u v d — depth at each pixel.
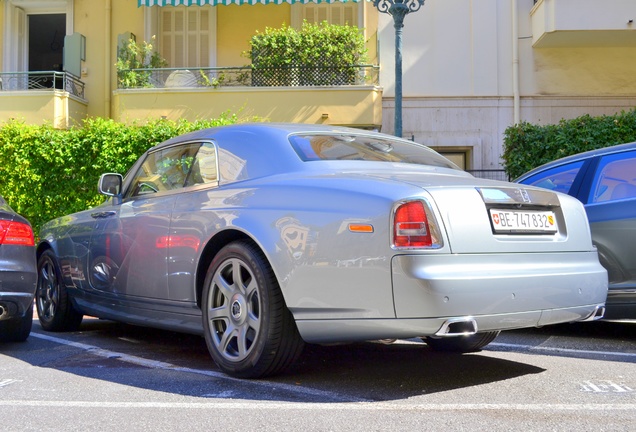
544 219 4.23
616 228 5.93
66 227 6.42
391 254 3.68
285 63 14.75
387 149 5.09
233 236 4.52
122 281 5.43
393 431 3.27
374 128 14.74
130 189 5.73
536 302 3.96
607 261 5.97
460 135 15.55
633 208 5.88
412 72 15.59
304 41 14.79
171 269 4.88
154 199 5.28
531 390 4.09
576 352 5.42
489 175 15.45
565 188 6.44
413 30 15.62
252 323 4.23
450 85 15.57
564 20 14.12
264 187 4.40
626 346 5.71
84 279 6.02
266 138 4.75
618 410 3.63
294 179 4.31
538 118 15.48
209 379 4.38
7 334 5.85
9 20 16.69
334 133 5.02
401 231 3.69
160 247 4.99
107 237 5.66
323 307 3.90
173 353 5.41
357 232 3.81
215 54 16.45
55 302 6.54
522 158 12.47
